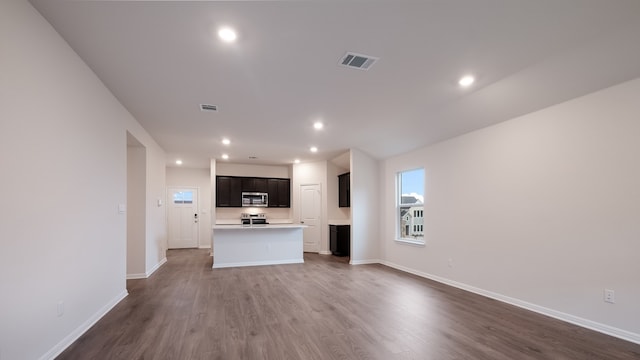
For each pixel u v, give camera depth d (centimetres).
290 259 680
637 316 266
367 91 348
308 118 451
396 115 434
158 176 627
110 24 223
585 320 302
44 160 222
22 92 199
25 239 201
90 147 297
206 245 950
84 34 237
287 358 242
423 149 549
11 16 188
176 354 248
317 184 853
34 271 211
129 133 427
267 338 279
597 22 219
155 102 384
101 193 325
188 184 945
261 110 415
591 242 299
